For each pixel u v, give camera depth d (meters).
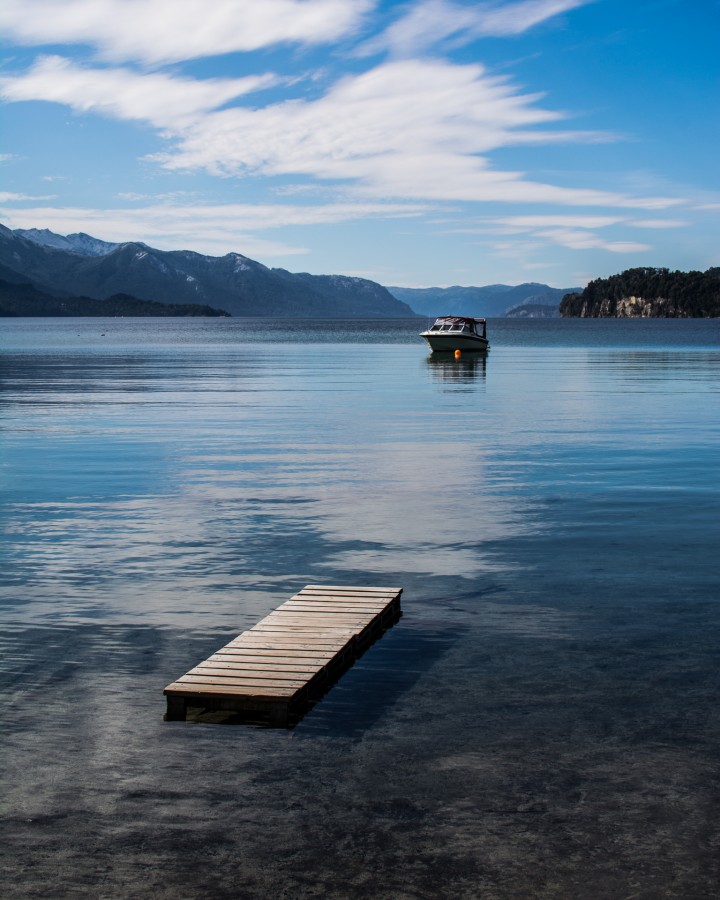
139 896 4.63
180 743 6.29
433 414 28.36
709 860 4.91
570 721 6.67
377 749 6.20
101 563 11.28
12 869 4.86
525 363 60.53
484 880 4.75
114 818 5.35
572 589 10.11
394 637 8.52
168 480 17.00
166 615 9.24
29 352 80.69
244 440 22.39
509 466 18.45
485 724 6.61
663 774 5.85
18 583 10.41
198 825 5.27
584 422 26.16
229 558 11.51
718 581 10.39
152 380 44.50
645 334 151.50
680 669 7.71
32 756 6.11
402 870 4.84
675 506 14.55
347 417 27.55
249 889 4.68
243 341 116.38
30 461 19.20
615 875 4.79
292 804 5.49
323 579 10.56
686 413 28.48
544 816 5.35
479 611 9.33
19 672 7.68
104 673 7.65
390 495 15.52
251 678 6.74
